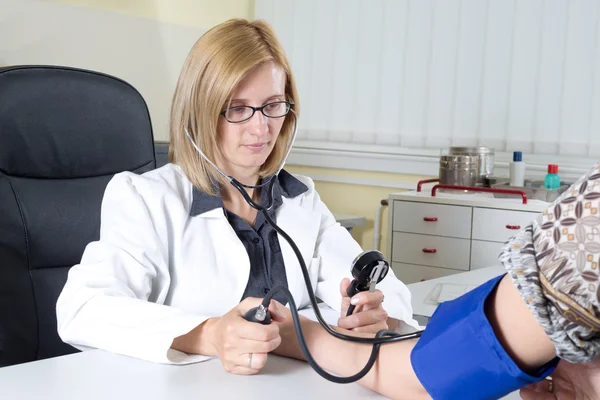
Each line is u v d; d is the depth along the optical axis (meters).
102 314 1.06
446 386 0.68
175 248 1.27
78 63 2.85
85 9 2.86
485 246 2.62
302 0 3.50
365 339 0.89
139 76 3.12
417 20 3.17
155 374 0.93
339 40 3.40
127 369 0.95
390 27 3.25
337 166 3.43
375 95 3.32
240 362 0.92
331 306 1.42
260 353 0.92
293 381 0.91
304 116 3.55
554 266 0.58
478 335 0.65
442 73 3.12
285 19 3.56
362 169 3.37
